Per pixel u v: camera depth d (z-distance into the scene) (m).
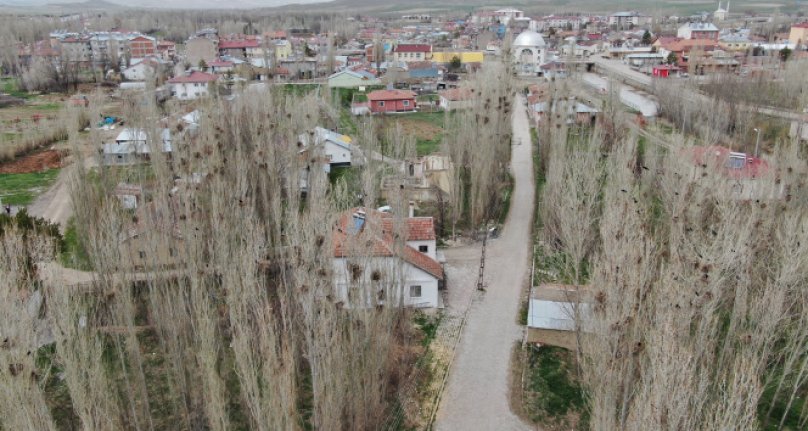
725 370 25.77
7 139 82.44
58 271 29.19
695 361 24.23
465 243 51.38
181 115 75.00
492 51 165.12
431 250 44.62
